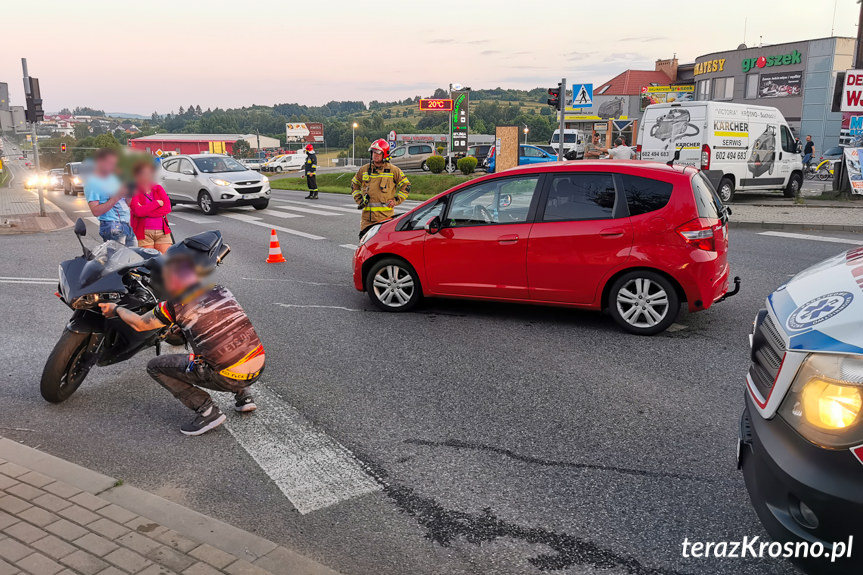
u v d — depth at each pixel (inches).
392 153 1684.3
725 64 1856.5
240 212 756.0
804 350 95.0
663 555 123.0
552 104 690.2
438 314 297.1
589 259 258.4
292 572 115.5
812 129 1658.5
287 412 191.5
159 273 166.4
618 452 163.0
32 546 118.6
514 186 273.1
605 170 259.9
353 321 287.6
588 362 229.1
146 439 175.8
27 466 152.6
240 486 150.8
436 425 181.0
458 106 1577.3
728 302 307.4
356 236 546.9
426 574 119.2
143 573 111.1
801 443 93.6
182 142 5088.6
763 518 100.4
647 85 2277.3
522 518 135.8
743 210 626.2
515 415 186.2
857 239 471.2
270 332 272.7
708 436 170.7
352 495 146.3
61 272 192.5
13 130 751.7
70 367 199.6
